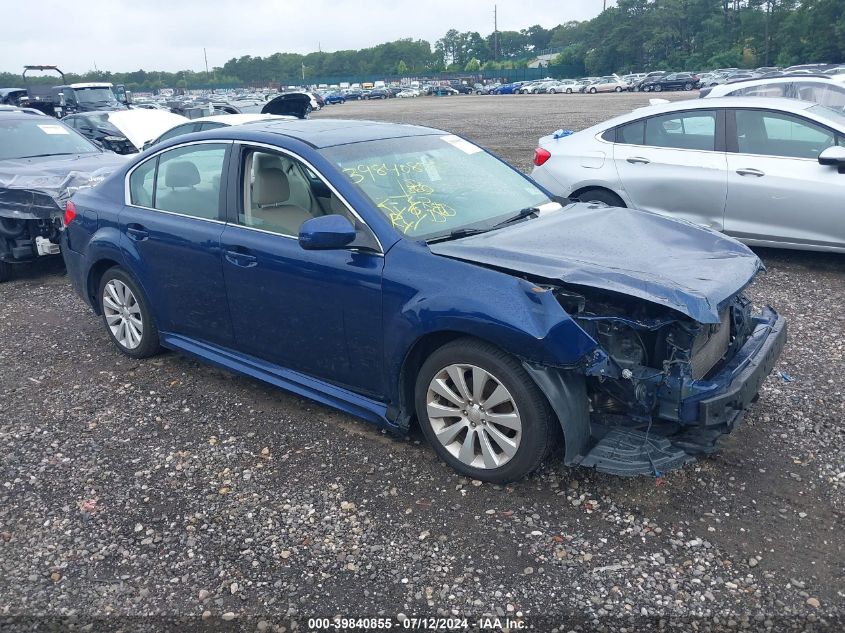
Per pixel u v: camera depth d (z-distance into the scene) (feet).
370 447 13.33
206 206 14.94
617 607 9.32
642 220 13.96
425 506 11.50
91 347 18.95
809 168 22.15
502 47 567.18
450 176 14.48
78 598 9.78
